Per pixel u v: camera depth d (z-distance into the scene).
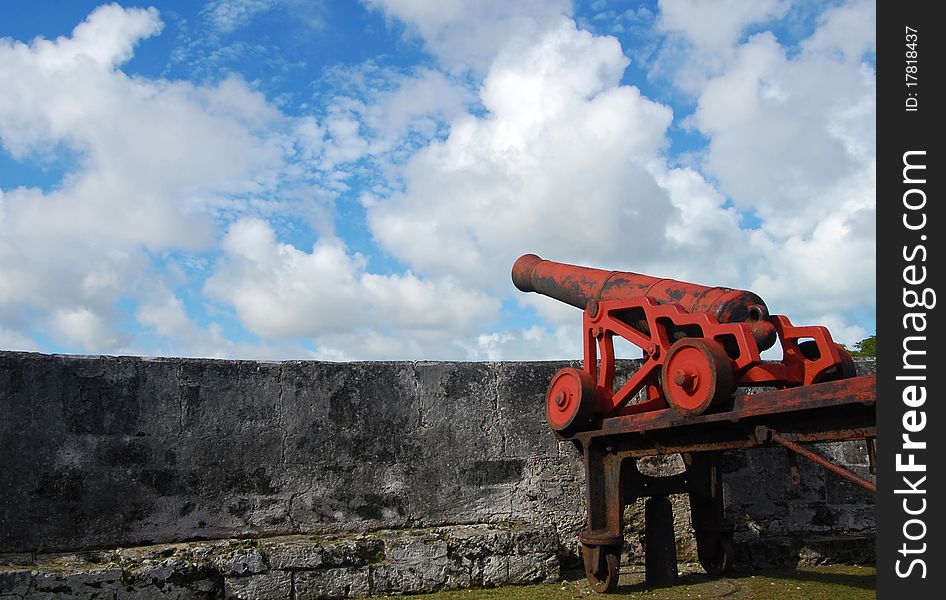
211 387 6.17
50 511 5.56
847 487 7.41
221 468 6.09
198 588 5.36
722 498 6.17
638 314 5.91
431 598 5.65
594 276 6.51
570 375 5.96
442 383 6.81
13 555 5.40
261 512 6.14
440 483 6.64
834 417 4.41
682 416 5.00
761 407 4.59
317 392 6.46
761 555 6.57
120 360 5.95
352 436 6.48
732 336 5.07
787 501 7.26
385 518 6.44
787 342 5.12
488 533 6.17
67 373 5.77
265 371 6.35
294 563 5.63
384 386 6.64
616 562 5.60
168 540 5.85
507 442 6.86
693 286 5.59
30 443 5.58
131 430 5.88
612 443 5.73
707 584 5.84
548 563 6.20
